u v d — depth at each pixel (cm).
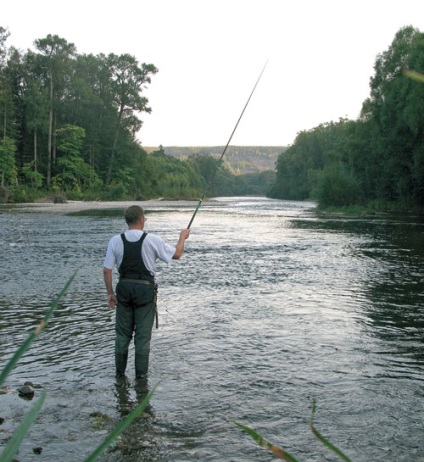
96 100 7606
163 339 568
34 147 6931
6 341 556
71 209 4281
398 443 326
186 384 434
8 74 7100
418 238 1794
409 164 3878
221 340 564
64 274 1004
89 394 413
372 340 562
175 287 885
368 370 467
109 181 8081
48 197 6406
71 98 7662
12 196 5875
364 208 4272
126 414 373
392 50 4525
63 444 326
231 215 3731
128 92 8025
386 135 4222
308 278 976
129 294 449
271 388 423
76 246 1514
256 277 991
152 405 389
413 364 484
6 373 79
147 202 7188
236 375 454
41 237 1800
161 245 458
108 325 628
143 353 448
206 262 1212
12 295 802
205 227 2444
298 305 739
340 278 973
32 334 83
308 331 600
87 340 565
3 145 6262
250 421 360
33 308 714
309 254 1361
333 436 335
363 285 898
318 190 4759
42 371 467
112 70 8075
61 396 409
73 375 457
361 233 2034
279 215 3722
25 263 1156
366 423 356
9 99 6366
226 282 934
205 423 357
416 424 355
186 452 315
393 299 778
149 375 457
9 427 353
